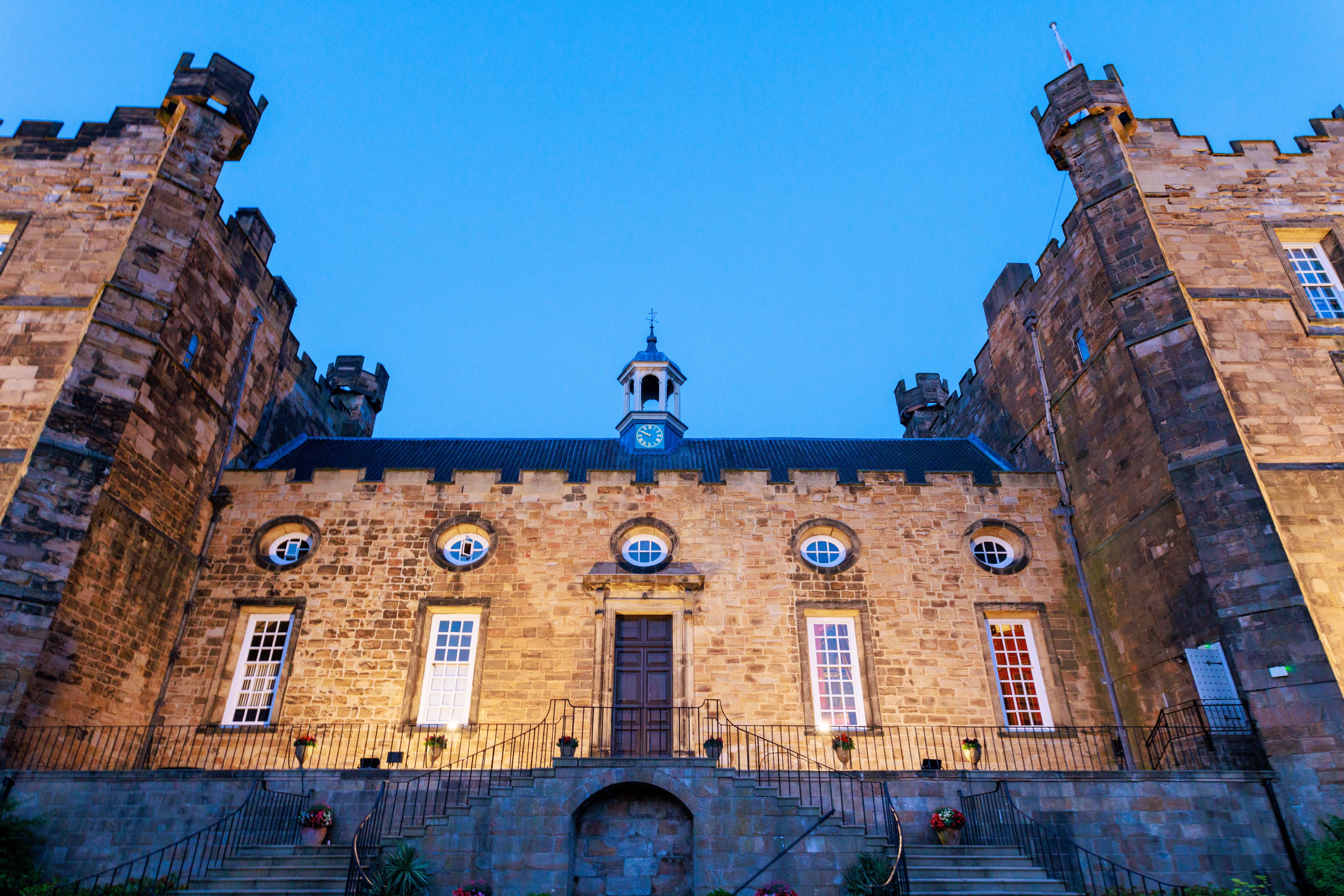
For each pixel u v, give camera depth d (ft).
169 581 64.64
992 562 71.10
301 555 69.15
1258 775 49.03
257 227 79.56
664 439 88.43
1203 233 66.23
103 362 60.18
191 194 68.59
